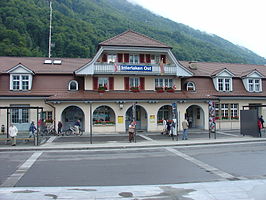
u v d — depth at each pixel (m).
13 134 20.02
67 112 30.92
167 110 32.72
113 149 18.73
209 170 11.84
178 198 8.05
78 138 24.66
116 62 30.30
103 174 11.20
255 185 9.32
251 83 35.75
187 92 32.50
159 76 32.16
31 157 15.55
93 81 30.67
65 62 34.97
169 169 12.09
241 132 26.45
